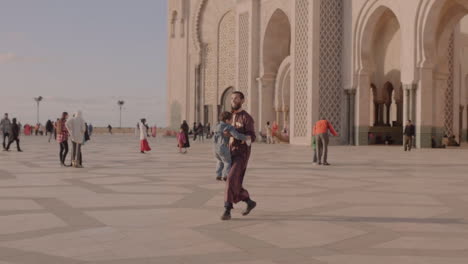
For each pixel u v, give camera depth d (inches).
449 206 228.2
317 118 899.4
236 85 1172.5
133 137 1587.1
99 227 180.2
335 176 363.6
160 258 137.9
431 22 754.2
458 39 937.5
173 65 1534.2
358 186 303.7
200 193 269.1
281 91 1081.4
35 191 275.1
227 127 196.4
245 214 203.0
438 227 181.3
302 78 932.0
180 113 1503.4
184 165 458.9
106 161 510.9
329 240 161.0
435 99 844.6
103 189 284.5
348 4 900.6
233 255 141.6
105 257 138.9
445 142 885.8
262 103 1106.1
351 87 892.6
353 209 219.9
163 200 244.1
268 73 1104.2
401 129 1000.9
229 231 174.7
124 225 183.9
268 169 420.2
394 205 230.8
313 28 895.1
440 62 848.3
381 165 461.7
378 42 1041.5
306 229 178.2
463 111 1195.3
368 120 892.0
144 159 542.9
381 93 1038.4
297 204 233.8
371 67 888.3
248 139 199.2
